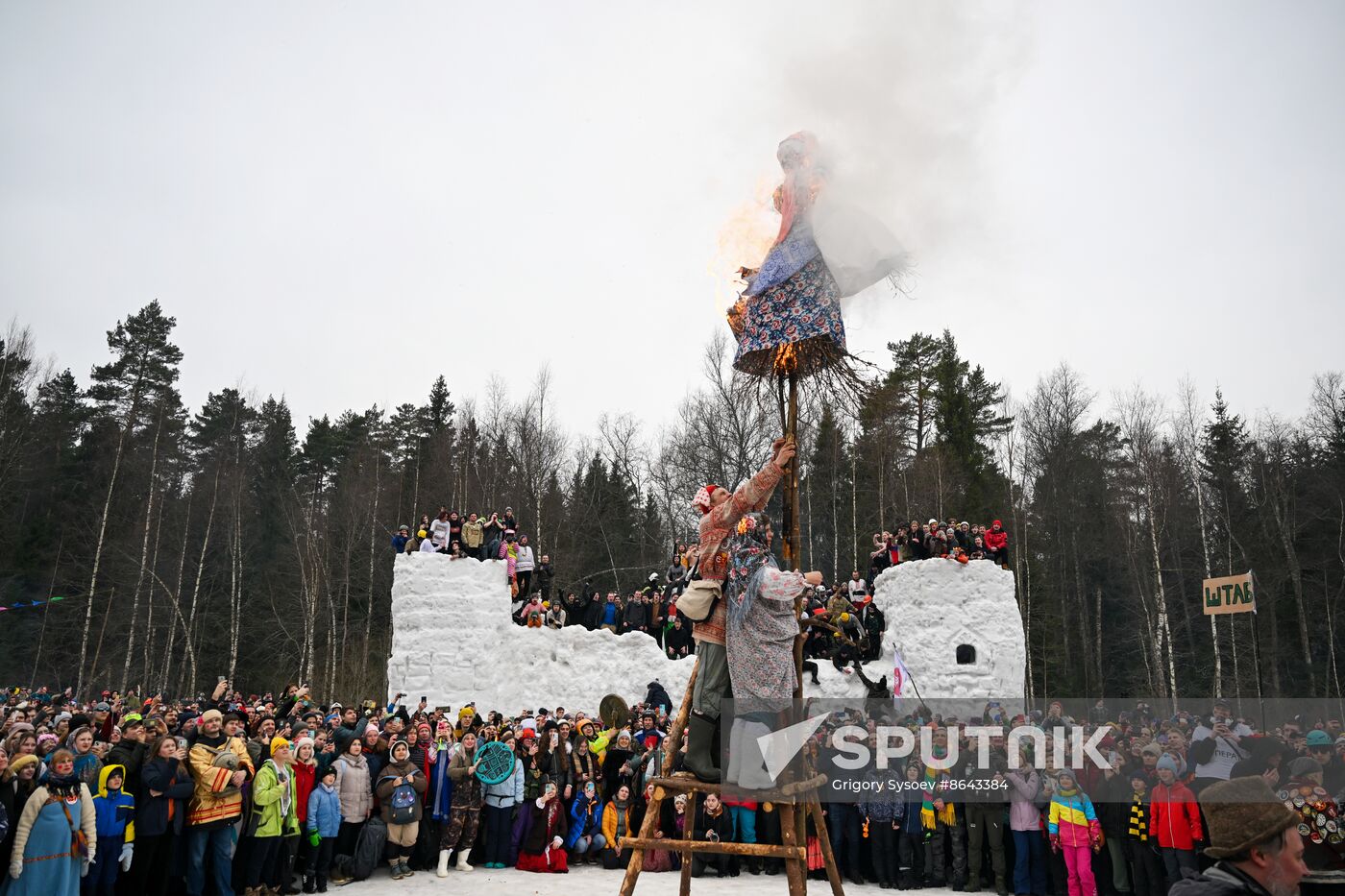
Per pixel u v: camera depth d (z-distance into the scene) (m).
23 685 38.06
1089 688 39.84
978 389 48.66
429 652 19.89
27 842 8.68
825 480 38.94
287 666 41.66
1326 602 37.12
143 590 42.28
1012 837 12.84
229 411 53.09
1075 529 42.53
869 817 13.32
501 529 21.86
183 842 10.65
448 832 13.20
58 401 50.94
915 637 20.53
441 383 59.34
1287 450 41.31
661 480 45.06
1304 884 4.66
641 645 20.98
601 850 14.22
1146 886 11.55
